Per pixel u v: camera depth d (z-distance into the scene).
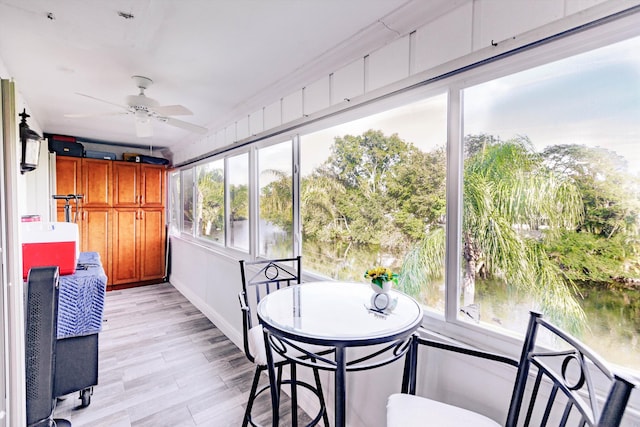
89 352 2.00
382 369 1.55
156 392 2.17
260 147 2.72
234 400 2.09
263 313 1.30
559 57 1.04
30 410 1.58
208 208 3.84
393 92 1.57
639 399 0.88
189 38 1.71
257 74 2.18
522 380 1.00
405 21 1.47
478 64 1.23
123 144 4.89
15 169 1.49
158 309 3.84
